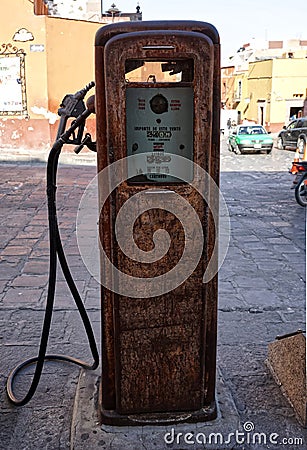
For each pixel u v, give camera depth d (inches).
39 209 333.1
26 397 113.2
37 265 218.1
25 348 142.7
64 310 168.9
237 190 440.5
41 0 671.1
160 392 102.4
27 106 633.6
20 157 598.5
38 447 101.6
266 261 227.8
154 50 87.5
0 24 614.5
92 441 99.2
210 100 90.6
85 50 652.1
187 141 93.4
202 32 89.5
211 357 103.6
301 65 1250.0
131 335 99.2
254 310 170.6
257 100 1378.0
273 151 874.8
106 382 102.8
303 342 112.3
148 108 92.0
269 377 125.2
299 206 365.1
